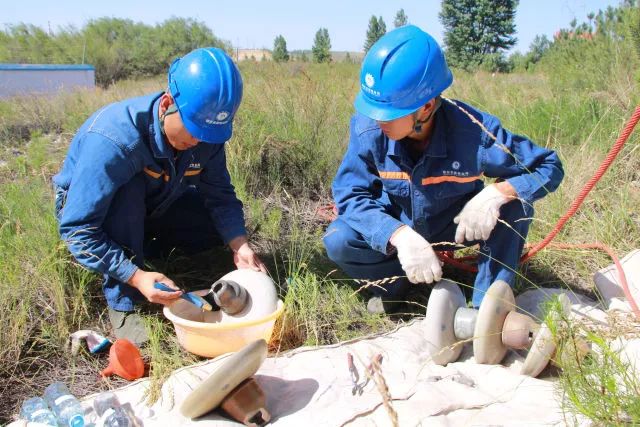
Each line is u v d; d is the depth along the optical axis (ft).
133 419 6.97
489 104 20.22
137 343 8.86
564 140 16.05
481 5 139.74
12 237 10.57
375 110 7.70
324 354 8.25
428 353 8.37
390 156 8.65
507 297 7.82
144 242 10.93
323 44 167.53
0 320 8.54
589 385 6.43
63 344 8.93
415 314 9.53
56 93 32.94
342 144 16.02
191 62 8.15
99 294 9.95
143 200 9.14
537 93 21.54
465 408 6.85
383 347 8.44
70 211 8.36
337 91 20.67
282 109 17.17
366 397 7.16
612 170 12.96
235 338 8.03
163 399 7.32
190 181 9.87
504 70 109.40
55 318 9.25
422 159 8.44
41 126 24.50
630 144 13.66
